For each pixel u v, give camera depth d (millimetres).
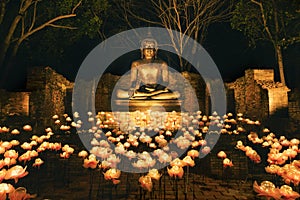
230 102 15805
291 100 12859
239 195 4996
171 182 5801
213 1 17328
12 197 2781
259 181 5926
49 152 8422
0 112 10125
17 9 13625
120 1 18359
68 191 5191
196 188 5406
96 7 14211
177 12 17578
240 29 14594
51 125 12812
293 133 10891
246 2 14883
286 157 4863
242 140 9430
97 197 4848
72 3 13461
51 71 13008
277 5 13602
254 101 12727
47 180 5918
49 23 12969
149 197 4844
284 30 13711
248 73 13383
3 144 5613
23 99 10922
